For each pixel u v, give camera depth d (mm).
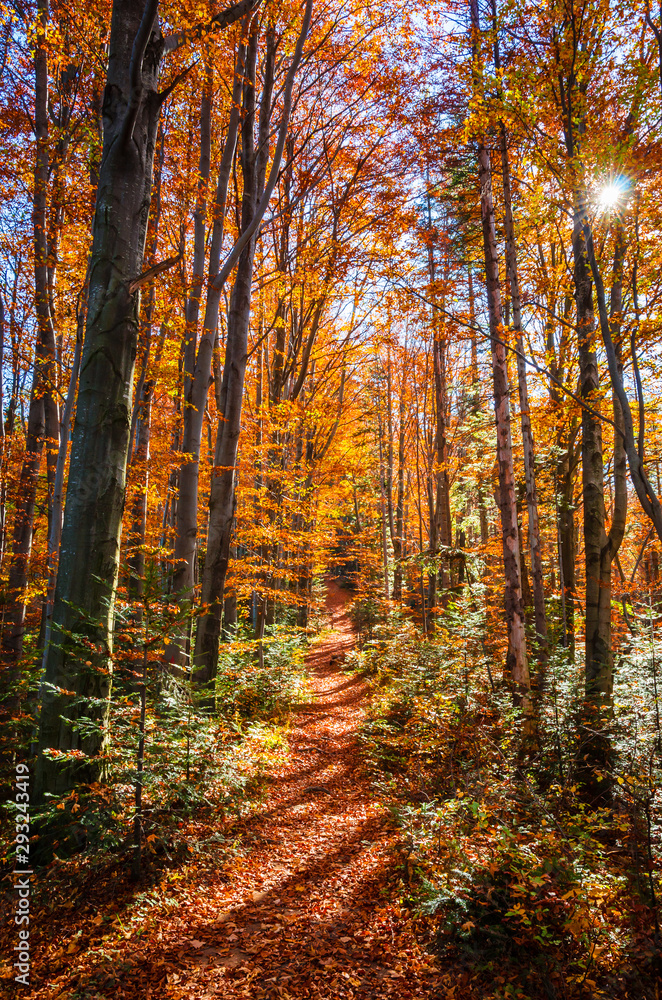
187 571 8477
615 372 4441
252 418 13156
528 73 5008
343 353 17344
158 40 5523
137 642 4609
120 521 5258
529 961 3398
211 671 8258
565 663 7820
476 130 5582
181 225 10391
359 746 9523
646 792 4293
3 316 9547
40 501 11438
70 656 4832
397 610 19188
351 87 12242
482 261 13352
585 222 4797
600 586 6973
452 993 3289
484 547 14719
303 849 5582
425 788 6660
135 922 3965
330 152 13375
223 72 8516
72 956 3586
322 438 19109
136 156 5363
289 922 4160
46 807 4535
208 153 9281
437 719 7531
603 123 5152
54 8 8234
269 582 14172
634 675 6836
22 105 9273
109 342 5168
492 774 6027
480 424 15406
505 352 9523
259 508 13227
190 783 5020
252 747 8406
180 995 3270
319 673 19594
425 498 30219
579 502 14078
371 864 5188
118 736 4625
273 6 9180
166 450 11914
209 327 8633
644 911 3361
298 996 3316
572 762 5801
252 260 9172
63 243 10305
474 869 4062
